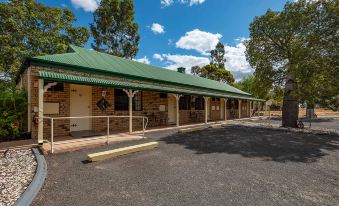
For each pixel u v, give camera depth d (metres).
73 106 9.97
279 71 15.78
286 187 4.29
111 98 11.54
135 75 12.04
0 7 15.54
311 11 13.10
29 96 8.63
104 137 9.02
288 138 10.53
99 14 30.25
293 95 13.63
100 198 3.65
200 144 8.60
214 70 47.06
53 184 4.20
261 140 9.84
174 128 13.13
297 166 5.79
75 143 7.60
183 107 17.20
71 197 3.66
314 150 7.86
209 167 5.54
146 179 4.59
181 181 4.52
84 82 8.47
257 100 26.48
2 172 4.72
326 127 17.19
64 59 9.64
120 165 5.55
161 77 14.45
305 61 12.32
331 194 3.98
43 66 8.50
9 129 8.13
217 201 3.63
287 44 15.15
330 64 11.95
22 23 17.33
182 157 6.51
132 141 8.67
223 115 23.19
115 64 12.67
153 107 14.16
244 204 3.54
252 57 16.56
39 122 7.16
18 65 16.09
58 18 20.30
